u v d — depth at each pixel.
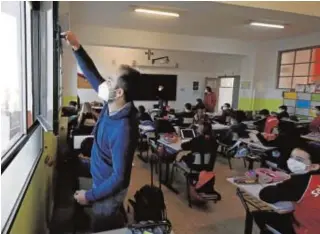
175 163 4.15
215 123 6.64
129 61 10.85
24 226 1.44
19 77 1.70
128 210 2.92
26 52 1.77
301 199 1.86
